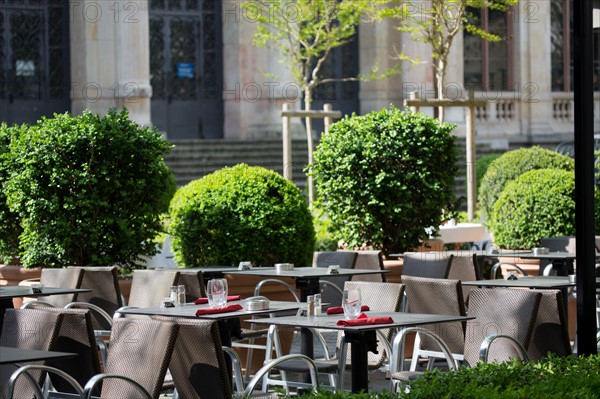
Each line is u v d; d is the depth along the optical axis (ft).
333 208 51.62
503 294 29.48
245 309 31.17
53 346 25.63
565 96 119.75
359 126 50.90
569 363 24.81
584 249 26.23
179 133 102.12
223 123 103.76
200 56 103.24
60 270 39.65
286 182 46.83
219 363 24.12
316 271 41.04
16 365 25.63
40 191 45.11
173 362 25.00
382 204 50.26
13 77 94.48
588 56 25.84
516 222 54.39
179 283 37.93
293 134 102.94
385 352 33.04
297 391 33.53
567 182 54.29
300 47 97.35
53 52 95.91
